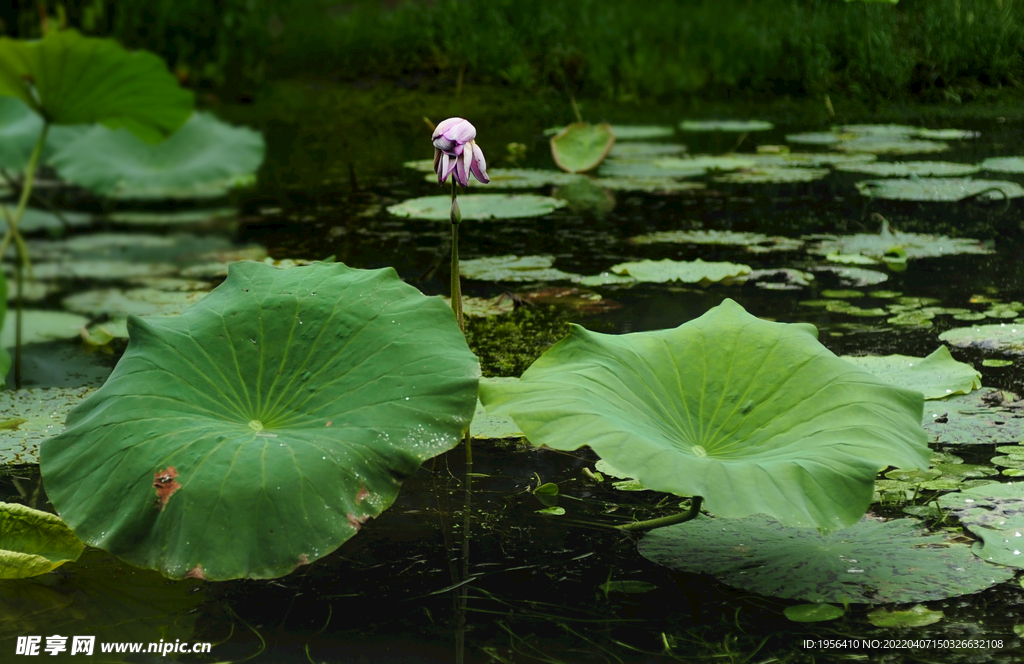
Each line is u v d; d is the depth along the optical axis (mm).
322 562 1551
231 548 1343
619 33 8758
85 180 4871
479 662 1266
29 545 1517
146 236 4273
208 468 1418
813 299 2945
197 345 1654
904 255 3430
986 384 2219
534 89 8023
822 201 4484
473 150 1788
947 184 4684
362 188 4945
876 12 7801
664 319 2775
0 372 2189
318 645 1312
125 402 1544
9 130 5035
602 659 1268
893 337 2545
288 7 9398
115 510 1403
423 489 1830
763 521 1654
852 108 7402
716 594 1421
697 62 8414
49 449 1525
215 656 1288
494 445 2064
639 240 3842
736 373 1656
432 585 1471
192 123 5391
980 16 7449
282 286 1761
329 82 8234
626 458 1357
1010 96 7371
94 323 2938
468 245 3775
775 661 1257
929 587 1418
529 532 1645
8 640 1326
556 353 1669
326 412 1541
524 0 8852
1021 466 1815
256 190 5008
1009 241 3635
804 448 1457
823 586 1428
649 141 6480
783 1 8953
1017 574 1450
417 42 8633
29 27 8312
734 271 3250
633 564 1520
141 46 8352
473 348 2553
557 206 4246
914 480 1780
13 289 3369
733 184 4961
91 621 1381
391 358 1601
